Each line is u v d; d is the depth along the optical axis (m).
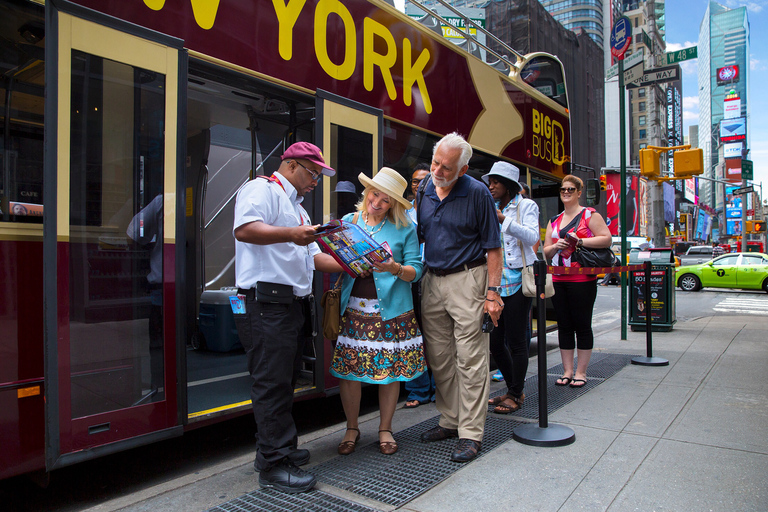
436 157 3.10
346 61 3.95
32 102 2.49
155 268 2.78
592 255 4.59
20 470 2.35
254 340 2.62
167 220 2.83
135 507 2.59
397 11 4.48
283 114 4.25
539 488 2.65
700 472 2.83
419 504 2.49
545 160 7.01
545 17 49.12
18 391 2.35
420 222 3.38
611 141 62.78
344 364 3.11
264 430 2.63
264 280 2.61
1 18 2.39
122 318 2.63
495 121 5.85
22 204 2.42
